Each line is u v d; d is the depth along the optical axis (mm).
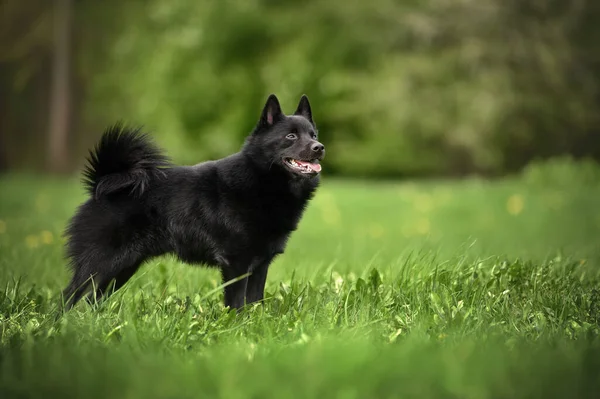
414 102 35500
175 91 39062
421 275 7008
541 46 35781
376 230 16734
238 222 6840
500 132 36938
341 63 38094
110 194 6977
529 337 5312
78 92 49094
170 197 6902
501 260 8156
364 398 3791
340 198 22281
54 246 11844
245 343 5168
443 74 36062
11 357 4465
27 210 19625
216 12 38594
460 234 15844
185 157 38562
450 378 3951
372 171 37844
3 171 46906
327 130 38531
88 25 46500
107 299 6219
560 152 40219
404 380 3959
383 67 37188
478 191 23406
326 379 3941
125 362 4359
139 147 6938
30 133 49406
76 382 3947
